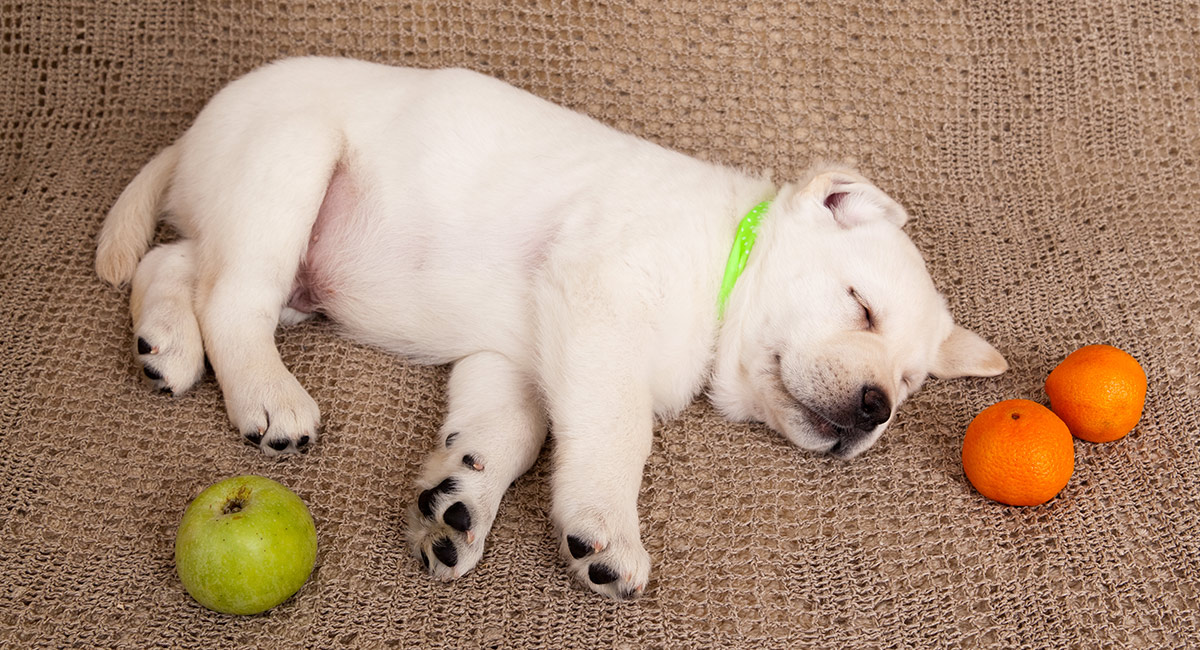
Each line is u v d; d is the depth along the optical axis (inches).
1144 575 40.4
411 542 39.1
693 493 41.0
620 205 41.5
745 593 39.4
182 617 37.5
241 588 36.4
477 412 41.0
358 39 49.2
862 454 42.4
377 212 42.7
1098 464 42.7
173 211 44.5
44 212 45.1
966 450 41.6
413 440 41.4
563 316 40.3
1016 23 50.1
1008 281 47.6
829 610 39.4
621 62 49.9
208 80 48.8
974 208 49.8
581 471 38.9
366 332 43.1
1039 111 50.1
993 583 40.0
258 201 41.7
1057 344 45.8
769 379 41.5
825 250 41.8
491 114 43.2
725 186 43.1
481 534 38.7
